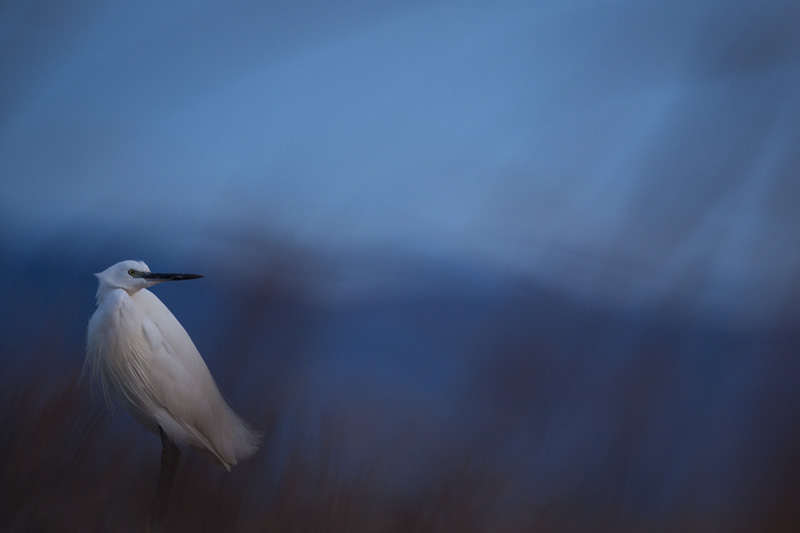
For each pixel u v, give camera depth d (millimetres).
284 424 19453
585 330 19719
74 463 19281
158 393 19484
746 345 19547
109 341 19453
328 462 19344
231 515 19312
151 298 19547
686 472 19562
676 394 19594
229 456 19500
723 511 19438
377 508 19297
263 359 19562
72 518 19250
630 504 19531
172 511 19359
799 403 19391
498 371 19766
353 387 23531
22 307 19500
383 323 41156
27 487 19234
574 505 19484
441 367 34312
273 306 19625
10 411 19281
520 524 19375
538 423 19609
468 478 19406
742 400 19500
